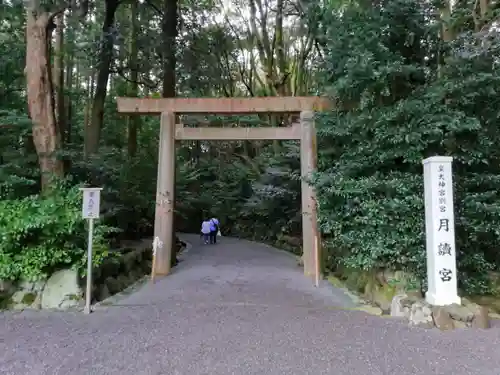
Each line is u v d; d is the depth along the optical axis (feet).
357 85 20.57
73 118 54.80
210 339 13.82
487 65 18.38
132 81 42.65
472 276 18.76
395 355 12.20
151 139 55.88
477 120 17.80
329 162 25.88
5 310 17.78
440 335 14.10
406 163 20.03
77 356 12.22
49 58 23.99
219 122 42.47
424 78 20.42
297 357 12.05
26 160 26.89
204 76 46.19
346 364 11.50
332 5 22.71
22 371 11.09
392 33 20.47
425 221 17.28
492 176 18.30
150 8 43.47
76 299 18.56
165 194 29.91
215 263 35.76
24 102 33.27
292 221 45.32
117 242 31.37
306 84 55.88
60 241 18.89
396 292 18.37
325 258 31.40
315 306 19.07
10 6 29.86
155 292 22.57
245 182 71.10
